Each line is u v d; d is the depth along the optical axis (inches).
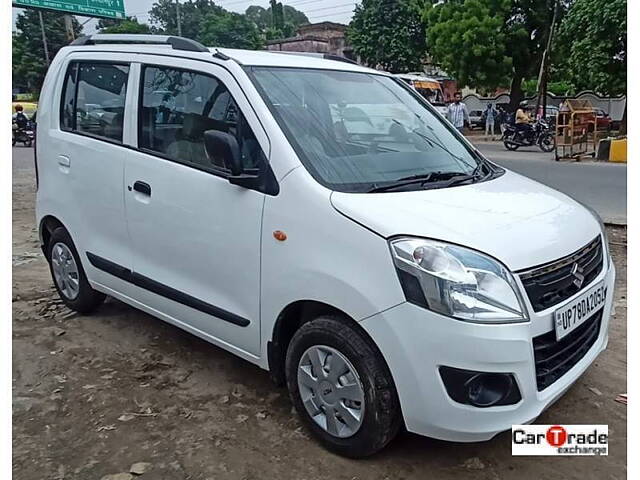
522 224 107.0
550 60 1078.4
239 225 121.0
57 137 173.5
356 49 1513.3
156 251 143.4
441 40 1072.8
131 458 113.4
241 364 150.7
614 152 552.7
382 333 99.7
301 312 118.4
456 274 95.1
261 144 118.9
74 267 176.7
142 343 163.6
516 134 713.6
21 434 121.4
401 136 138.2
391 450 115.0
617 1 697.0
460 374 95.1
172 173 136.1
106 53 161.5
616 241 264.1
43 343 163.5
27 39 2158.0
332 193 108.9
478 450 115.6
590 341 116.4
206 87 132.6
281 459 112.6
